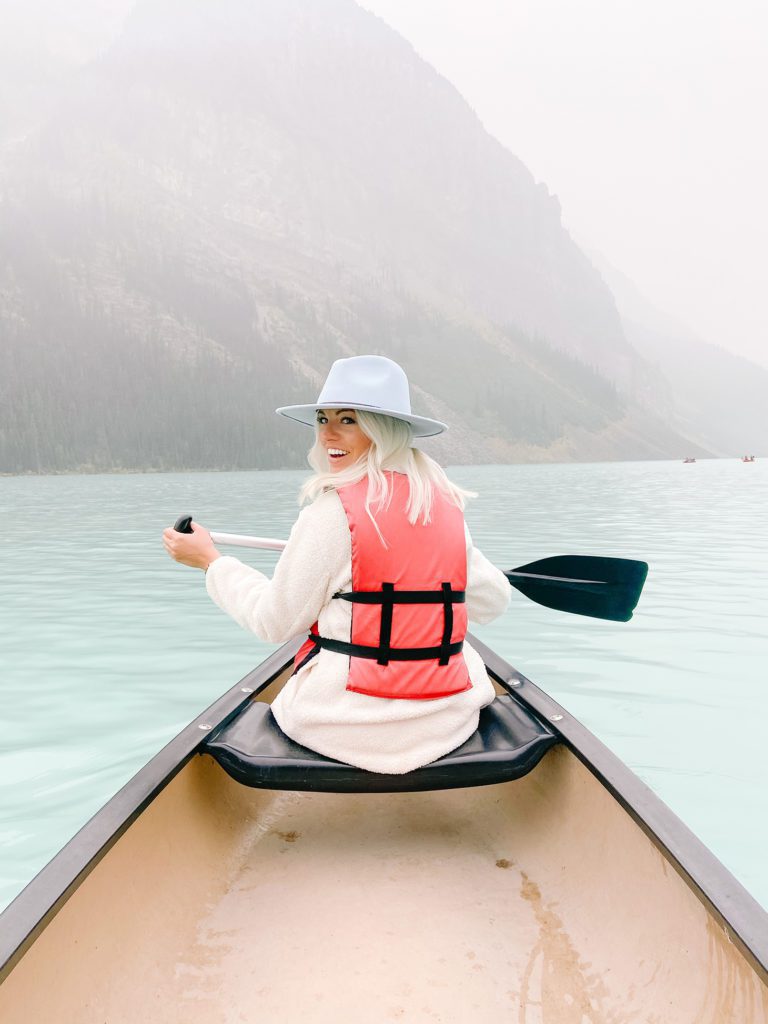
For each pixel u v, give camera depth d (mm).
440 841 1854
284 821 1953
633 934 1392
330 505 1554
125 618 6578
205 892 1603
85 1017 1152
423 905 1586
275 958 1423
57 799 3008
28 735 3721
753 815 2846
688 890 1288
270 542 2023
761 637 5688
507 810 1963
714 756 3406
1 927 1053
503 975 1378
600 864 1587
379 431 1583
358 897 1615
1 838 2695
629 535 13602
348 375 1622
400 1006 1304
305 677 1659
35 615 6734
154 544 13047
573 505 22812
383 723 1549
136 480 67938
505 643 5543
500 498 26969
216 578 1752
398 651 1540
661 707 4082
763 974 988
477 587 1822
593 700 4207
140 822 1487
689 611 6723
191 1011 1285
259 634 1672
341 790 1587
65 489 44469
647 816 1415
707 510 20484
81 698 4320
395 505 1550
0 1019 970
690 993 1189
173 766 1599
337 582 1562
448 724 1608
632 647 5398
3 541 13648
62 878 1187
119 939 1312
